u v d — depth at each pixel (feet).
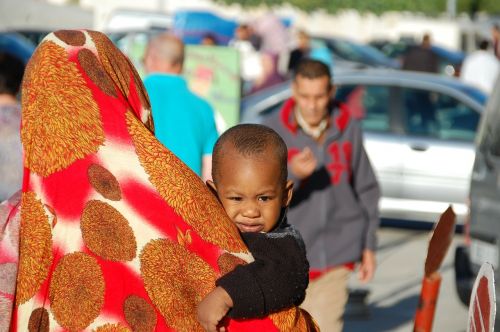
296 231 11.51
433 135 45.01
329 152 21.54
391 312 32.55
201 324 10.38
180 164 10.77
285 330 10.63
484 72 66.33
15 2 78.02
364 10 148.77
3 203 10.89
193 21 65.72
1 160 15.88
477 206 27.17
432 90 45.39
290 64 68.39
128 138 10.62
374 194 22.13
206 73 40.32
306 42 69.00
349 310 31.37
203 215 10.67
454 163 44.68
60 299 10.28
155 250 10.40
